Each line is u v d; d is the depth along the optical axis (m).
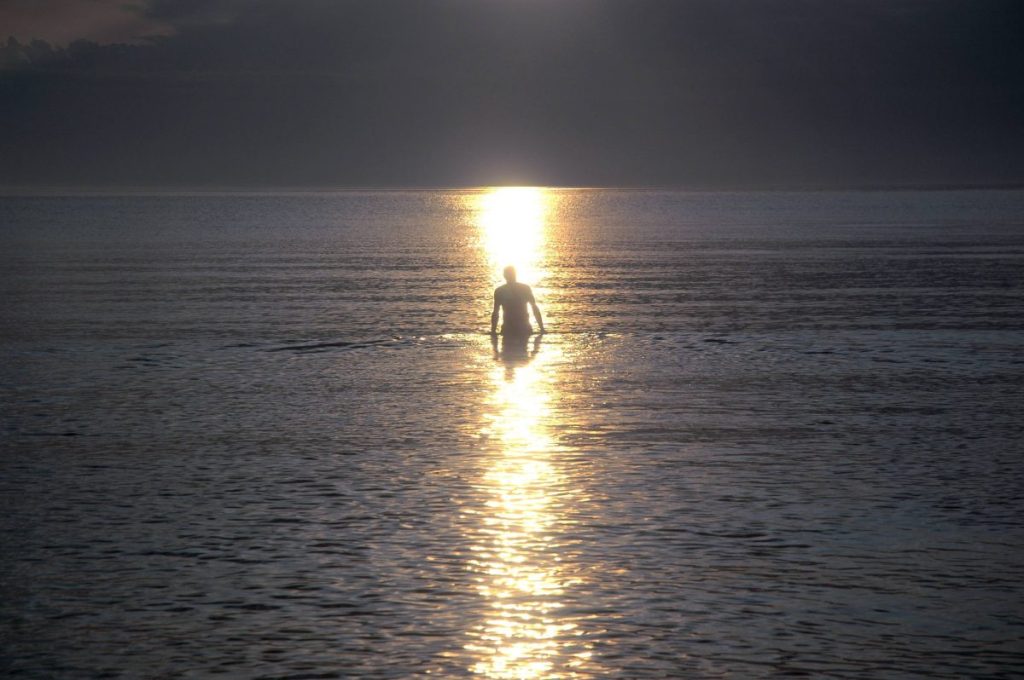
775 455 14.75
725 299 35.22
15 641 8.82
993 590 9.77
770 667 8.28
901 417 17.19
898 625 9.02
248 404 18.62
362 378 21.17
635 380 20.80
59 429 16.62
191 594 9.77
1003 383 20.22
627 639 8.79
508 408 18.16
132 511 12.25
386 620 9.19
